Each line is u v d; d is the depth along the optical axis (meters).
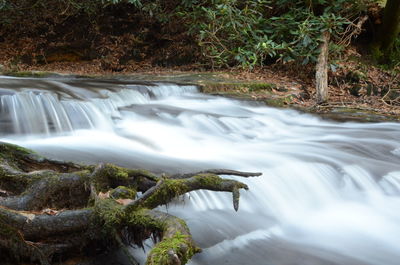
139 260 2.52
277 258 3.01
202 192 3.31
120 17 10.60
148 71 9.65
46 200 2.69
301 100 7.78
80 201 2.80
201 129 5.69
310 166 4.31
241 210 3.50
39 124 4.99
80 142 4.70
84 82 6.99
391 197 4.19
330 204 4.00
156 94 6.85
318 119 6.64
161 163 4.08
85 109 5.39
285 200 3.83
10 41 10.70
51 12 10.74
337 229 3.57
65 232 2.44
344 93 8.48
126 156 4.23
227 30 9.15
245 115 6.59
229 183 3.00
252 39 9.02
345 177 4.31
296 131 6.04
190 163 4.17
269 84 7.91
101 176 2.89
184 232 2.29
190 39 10.10
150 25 10.49
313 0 8.88
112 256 2.57
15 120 4.89
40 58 10.35
